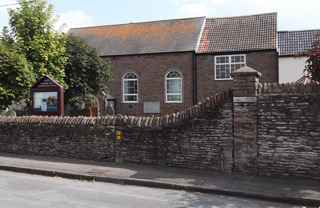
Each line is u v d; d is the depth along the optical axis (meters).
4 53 17.00
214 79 28.98
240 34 29.80
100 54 31.59
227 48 28.81
